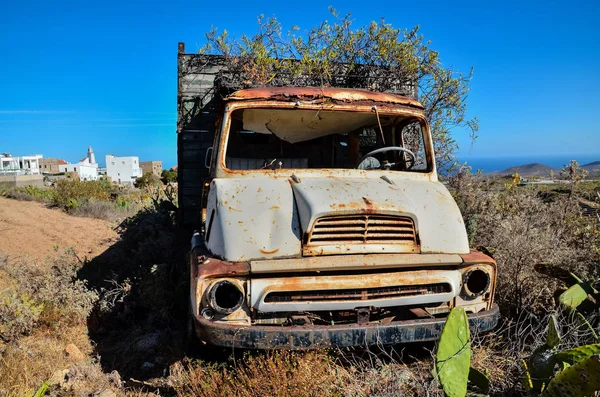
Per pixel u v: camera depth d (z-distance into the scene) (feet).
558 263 16.22
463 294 12.07
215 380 10.87
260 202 12.09
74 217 46.73
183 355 13.08
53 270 20.88
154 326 16.47
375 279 11.08
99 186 66.95
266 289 10.67
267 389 10.14
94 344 15.44
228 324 10.57
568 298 12.45
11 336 14.20
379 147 16.85
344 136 16.74
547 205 22.00
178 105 22.84
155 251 22.13
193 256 12.66
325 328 10.44
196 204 23.12
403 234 11.85
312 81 23.82
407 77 24.97
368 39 25.04
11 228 37.60
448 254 11.98
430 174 15.05
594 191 23.85
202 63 23.06
